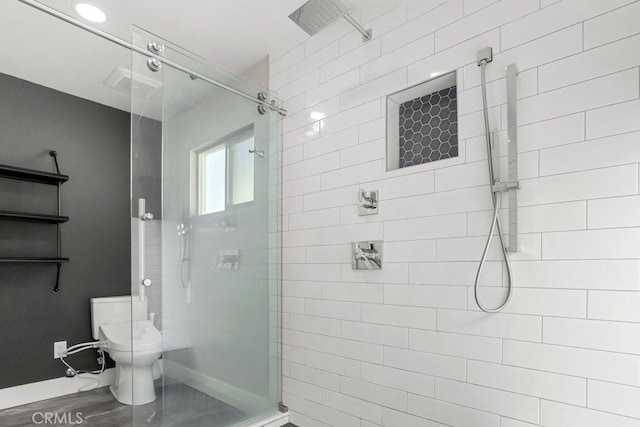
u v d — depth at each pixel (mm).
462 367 1566
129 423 2338
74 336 2977
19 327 2705
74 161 3100
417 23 1827
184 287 1938
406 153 1950
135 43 1772
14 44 2371
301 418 2232
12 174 2709
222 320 2102
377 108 1965
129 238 3402
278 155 2479
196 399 1954
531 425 1366
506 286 1459
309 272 2250
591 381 1248
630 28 1231
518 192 1447
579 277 1292
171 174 1903
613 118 1249
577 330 1286
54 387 2809
